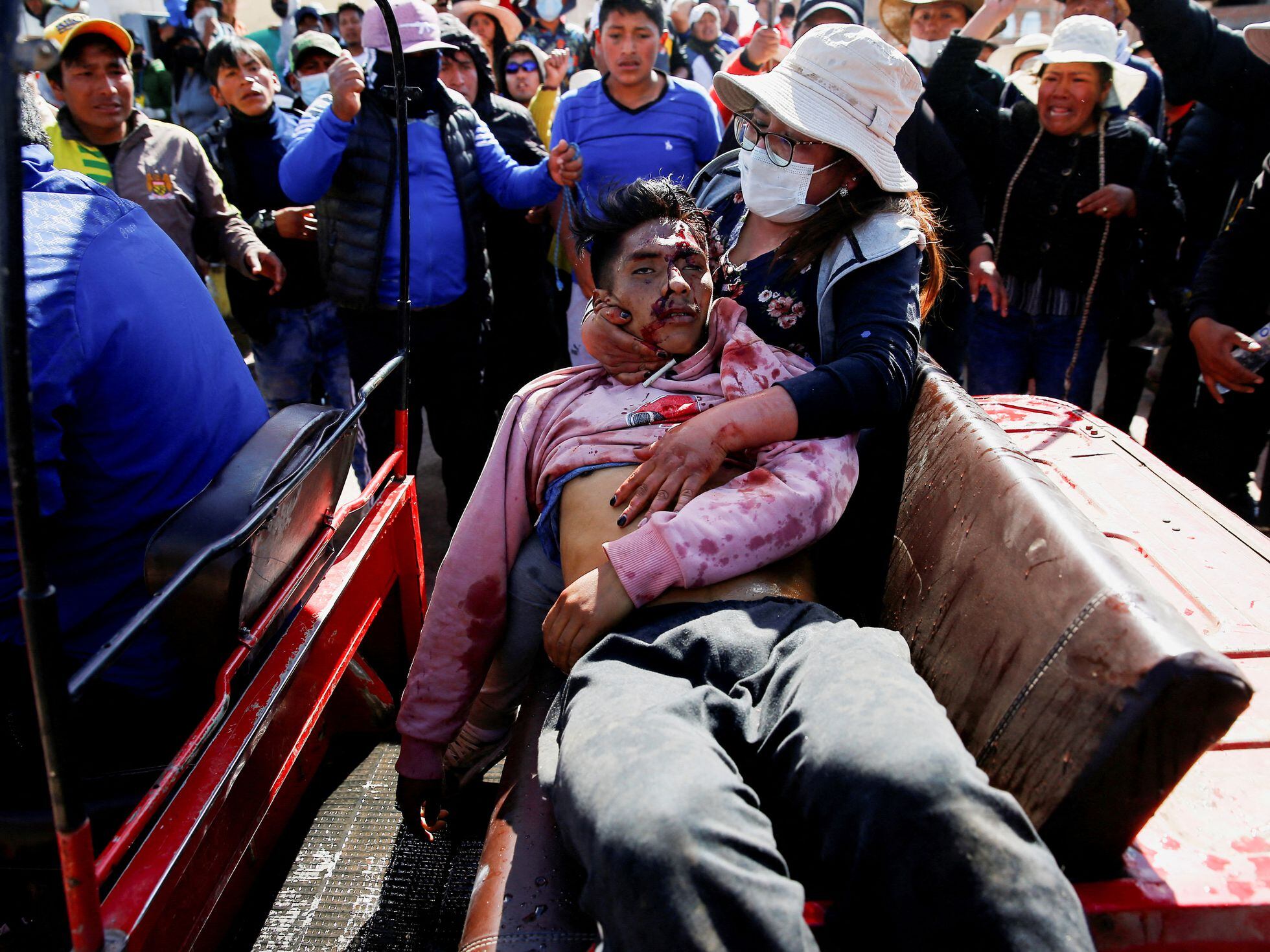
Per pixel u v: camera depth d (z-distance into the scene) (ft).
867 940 3.09
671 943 2.75
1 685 4.02
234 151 11.44
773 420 4.58
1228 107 9.47
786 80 5.35
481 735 5.60
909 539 4.81
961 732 3.72
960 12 12.28
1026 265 10.25
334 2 21.76
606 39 10.08
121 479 4.21
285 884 5.39
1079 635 3.19
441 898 5.27
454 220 9.68
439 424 10.50
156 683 4.40
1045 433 7.25
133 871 3.23
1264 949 3.09
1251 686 2.76
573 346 10.92
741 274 5.69
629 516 4.47
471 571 5.09
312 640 4.56
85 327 3.89
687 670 3.89
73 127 9.58
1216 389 8.71
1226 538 5.46
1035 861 2.80
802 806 3.27
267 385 11.51
